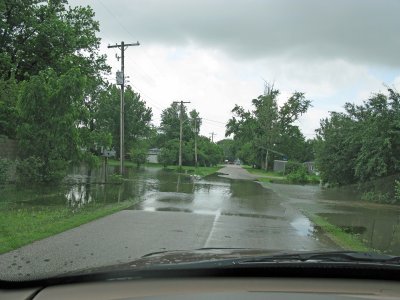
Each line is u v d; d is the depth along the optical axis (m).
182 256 2.91
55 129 20.16
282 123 85.19
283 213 16.66
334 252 2.93
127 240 9.39
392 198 23.67
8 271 6.38
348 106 32.03
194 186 29.28
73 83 20.33
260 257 2.67
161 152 78.44
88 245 8.68
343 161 30.89
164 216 13.70
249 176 53.44
